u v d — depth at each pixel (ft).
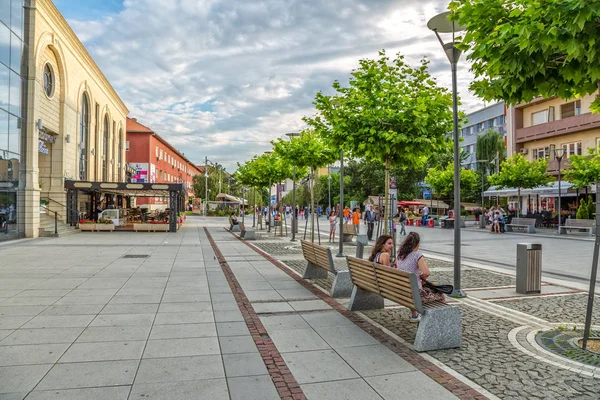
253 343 16.84
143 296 24.98
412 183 179.42
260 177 86.84
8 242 58.80
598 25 13.10
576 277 34.19
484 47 14.97
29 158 65.77
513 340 17.54
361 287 21.56
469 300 25.43
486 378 13.65
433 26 26.63
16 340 16.75
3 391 12.18
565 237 74.95
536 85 15.75
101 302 23.36
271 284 29.22
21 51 64.59
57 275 32.04
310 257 30.40
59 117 80.48
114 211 91.45
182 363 14.61
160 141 202.18
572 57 13.42
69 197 83.76
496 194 114.42
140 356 15.20
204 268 36.27
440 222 116.06
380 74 30.99
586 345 16.42
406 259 19.31
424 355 15.72
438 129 29.32
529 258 27.22
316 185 179.63
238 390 12.58
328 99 32.86
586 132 109.09
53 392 12.17
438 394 12.46
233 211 210.59
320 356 15.51
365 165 184.55
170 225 86.63
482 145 154.71
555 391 12.71
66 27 79.82
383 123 29.25
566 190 96.58
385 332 18.48
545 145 123.34
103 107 113.09
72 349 15.80
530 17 14.02
